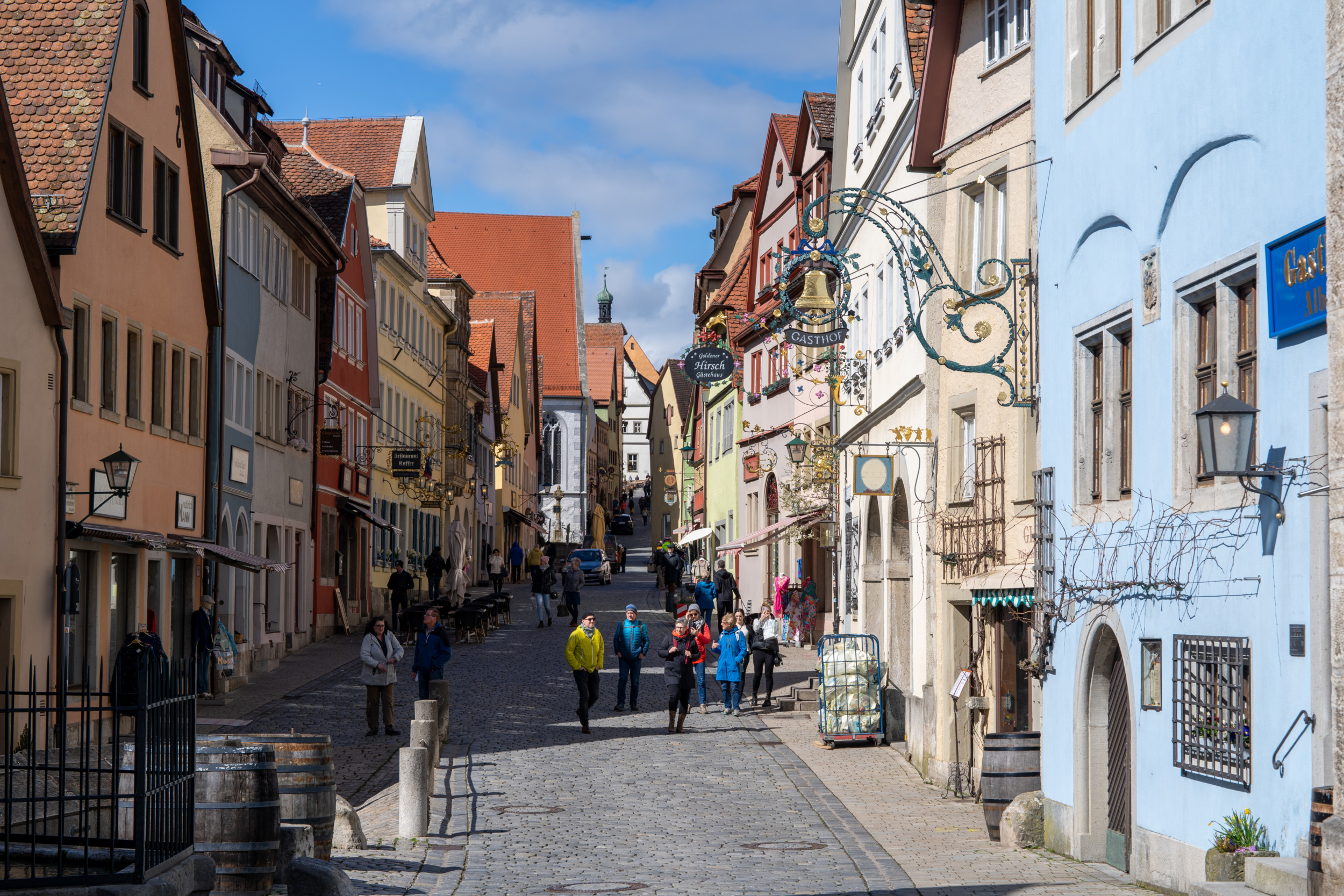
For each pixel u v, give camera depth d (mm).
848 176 28875
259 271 32906
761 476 46406
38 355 20562
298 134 53469
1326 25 9352
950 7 19172
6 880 8250
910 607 22828
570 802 17375
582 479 105812
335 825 14141
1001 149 17750
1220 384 11195
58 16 23578
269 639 33344
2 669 19562
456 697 28172
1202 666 11469
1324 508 9586
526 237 111875
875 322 26000
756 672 27984
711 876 13000
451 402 61594
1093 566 13828
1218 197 11297
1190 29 11789
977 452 18281
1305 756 9836
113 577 23625
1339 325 9117
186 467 27406
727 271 56438
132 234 24422
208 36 32250
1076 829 14055
